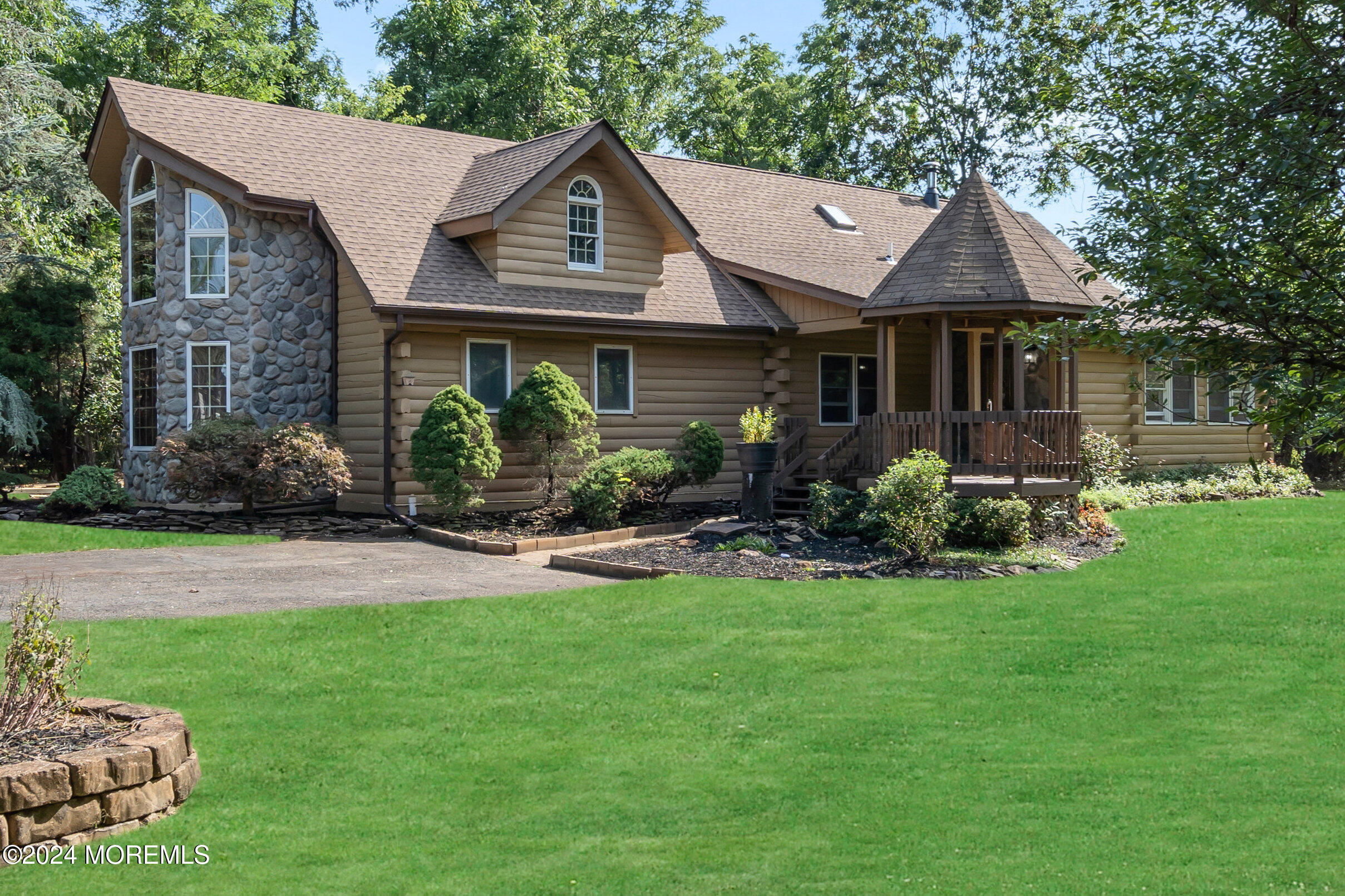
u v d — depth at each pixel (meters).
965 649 9.20
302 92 38.19
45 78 24.42
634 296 20.28
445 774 6.47
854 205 27.28
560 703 7.82
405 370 17.42
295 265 18.94
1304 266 7.23
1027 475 16.39
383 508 17.77
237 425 17.28
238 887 4.99
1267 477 22.98
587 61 42.62
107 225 32.12
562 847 5.47
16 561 13.62
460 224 18.86
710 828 5.69
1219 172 7.84
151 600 10.98
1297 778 6.24
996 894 4.87
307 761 6.64
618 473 16.50
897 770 6.50
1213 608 10.54
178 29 34.25
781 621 10.20
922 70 39.75
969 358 20.86
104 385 26.58
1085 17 15.61
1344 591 11.23
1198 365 7.39
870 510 15.10
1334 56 7.81
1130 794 6.06
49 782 5.26
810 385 22.33
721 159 43.44
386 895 4.93
